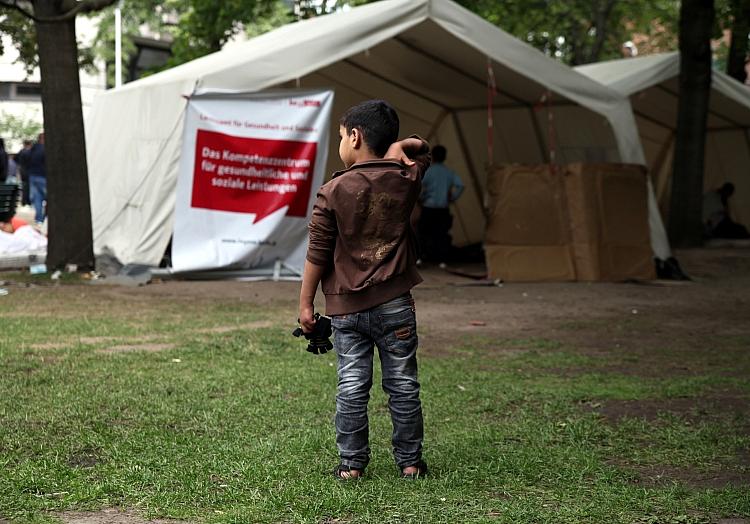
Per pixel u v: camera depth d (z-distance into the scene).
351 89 18.03
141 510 4.13
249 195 13.86
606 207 14.72
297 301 11.79
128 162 15.22
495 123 19.02
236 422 5.76
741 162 22.95
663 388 6.99
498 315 10.95
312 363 7.79
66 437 5.32
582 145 17.70
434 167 16.83
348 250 4.43
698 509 4.27
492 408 6.31
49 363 7.56
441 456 5.02
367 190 4.38
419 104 18.84
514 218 14.74
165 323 9.83
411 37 14.92
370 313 4.46
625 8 32.66
